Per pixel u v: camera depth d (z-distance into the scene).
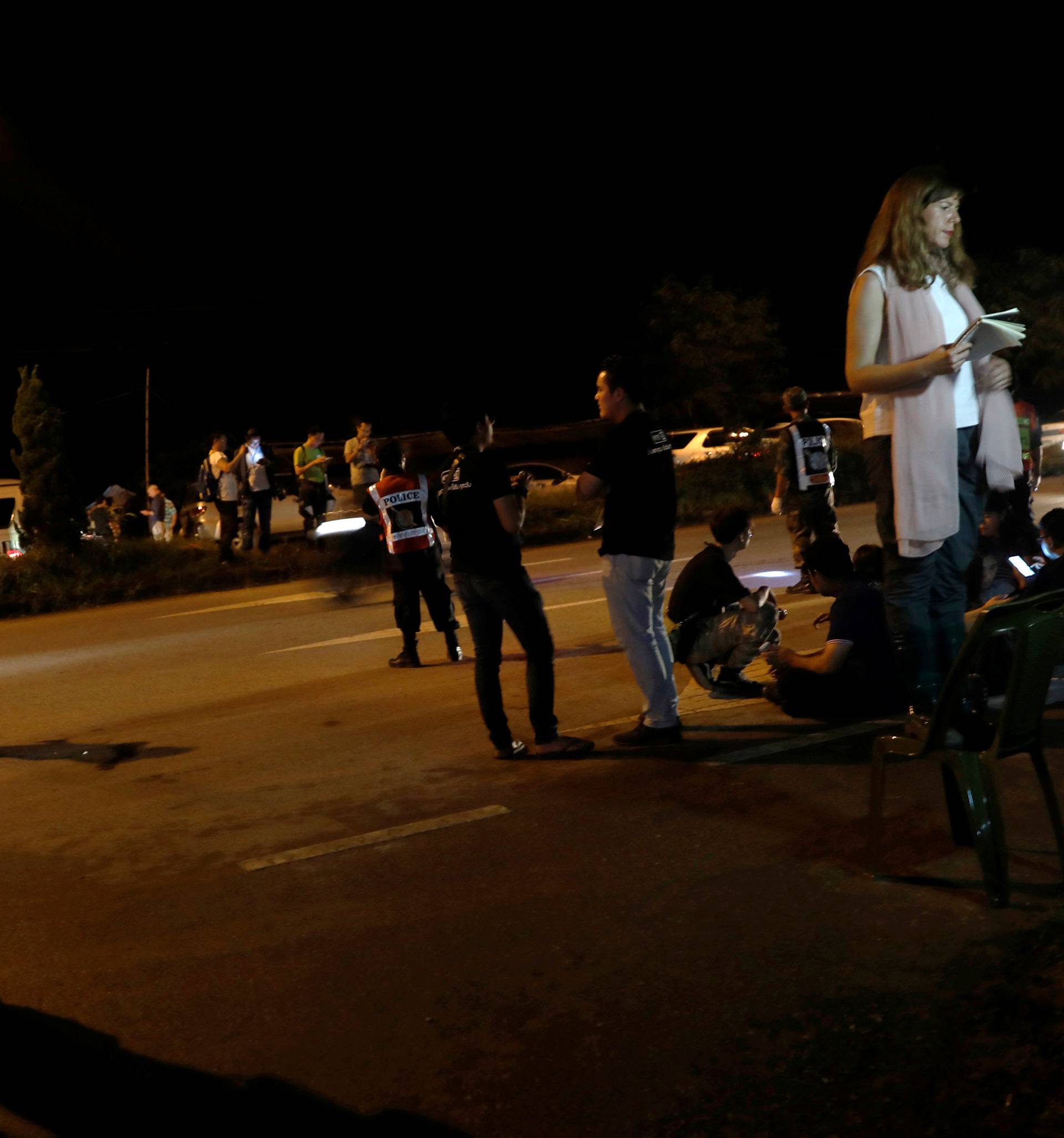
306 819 5.45
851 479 22.23
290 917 4.32
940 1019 3.22
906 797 4.92
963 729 4.13
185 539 21.58
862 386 4.24
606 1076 3.16
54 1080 3.36
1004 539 7.55
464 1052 3.34
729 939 3.83
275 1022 3.59
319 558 15.54
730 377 39.28
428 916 4.23
